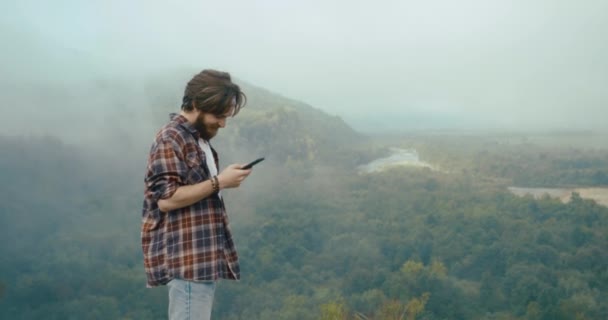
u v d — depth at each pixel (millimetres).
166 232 1632
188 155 1623
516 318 27281
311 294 35250
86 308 34312
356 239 44031
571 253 35062
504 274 33375
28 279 37750
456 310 28281
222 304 35219
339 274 39250
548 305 27734
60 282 37938
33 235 48219
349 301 29938
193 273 1604
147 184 1600
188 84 1700
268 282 38625
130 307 34438
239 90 1734
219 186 1596
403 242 42156
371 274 36219
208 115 1671
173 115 1750
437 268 31688
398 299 28656
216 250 1669
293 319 31625
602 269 31891
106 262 42656
